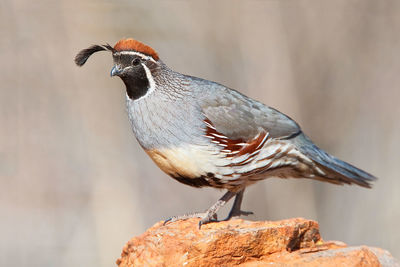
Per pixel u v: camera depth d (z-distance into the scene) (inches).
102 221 544.4
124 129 590.2
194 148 306.7
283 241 270.8
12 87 573.6
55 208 567.8
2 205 567.8
